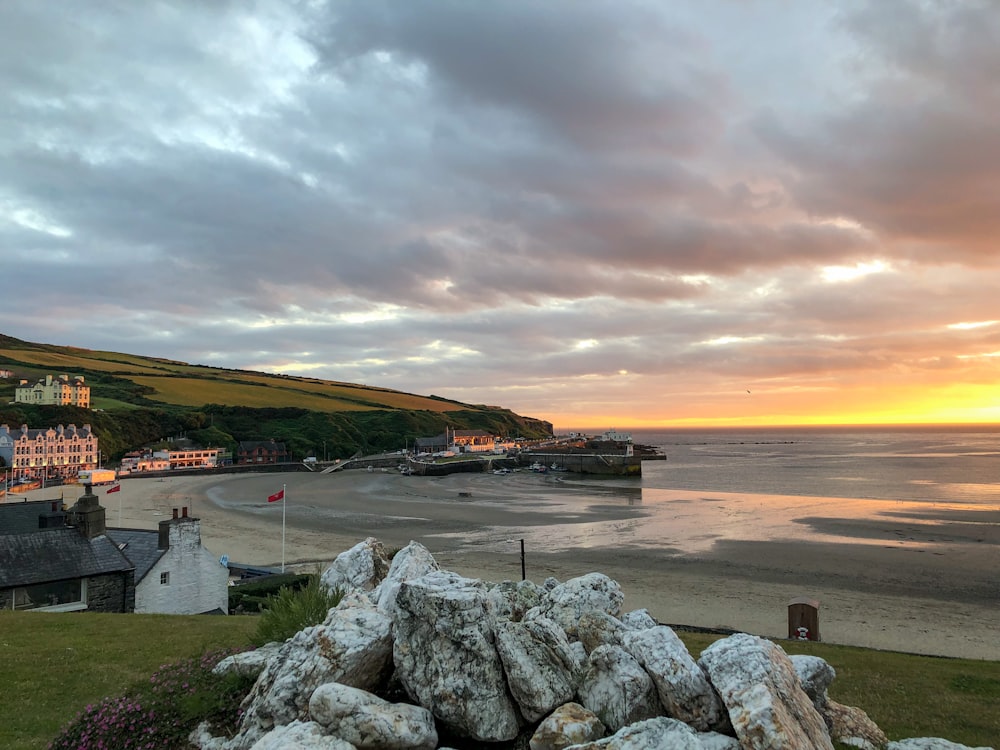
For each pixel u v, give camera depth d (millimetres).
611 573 55031
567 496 118500
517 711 11531
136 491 128000
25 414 164625
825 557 60594
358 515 92688
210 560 37531
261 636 16078
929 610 44188
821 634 39344
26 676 16359
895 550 63531
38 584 29609
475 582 13148
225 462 192125
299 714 11078
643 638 12023
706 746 9578
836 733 11836
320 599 16141
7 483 129375
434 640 11586
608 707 11141
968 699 20609
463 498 116188
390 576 16406
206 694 13359
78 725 12805
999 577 52969
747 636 11695
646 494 120875
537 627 12281
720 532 75188
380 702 10617
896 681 22875
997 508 93875
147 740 12102
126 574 32906
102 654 18391
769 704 9562
